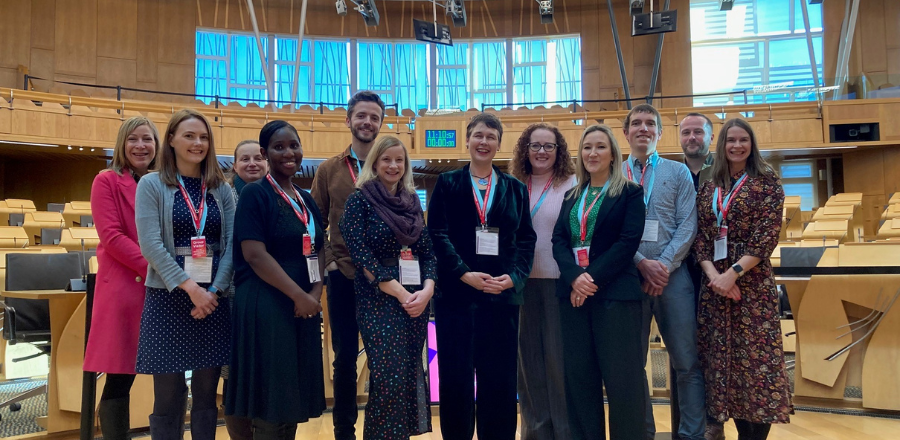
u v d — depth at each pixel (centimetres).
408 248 224
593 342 233
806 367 354
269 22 1348
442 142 1040
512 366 238
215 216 222
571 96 1384
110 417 224
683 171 270
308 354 214
